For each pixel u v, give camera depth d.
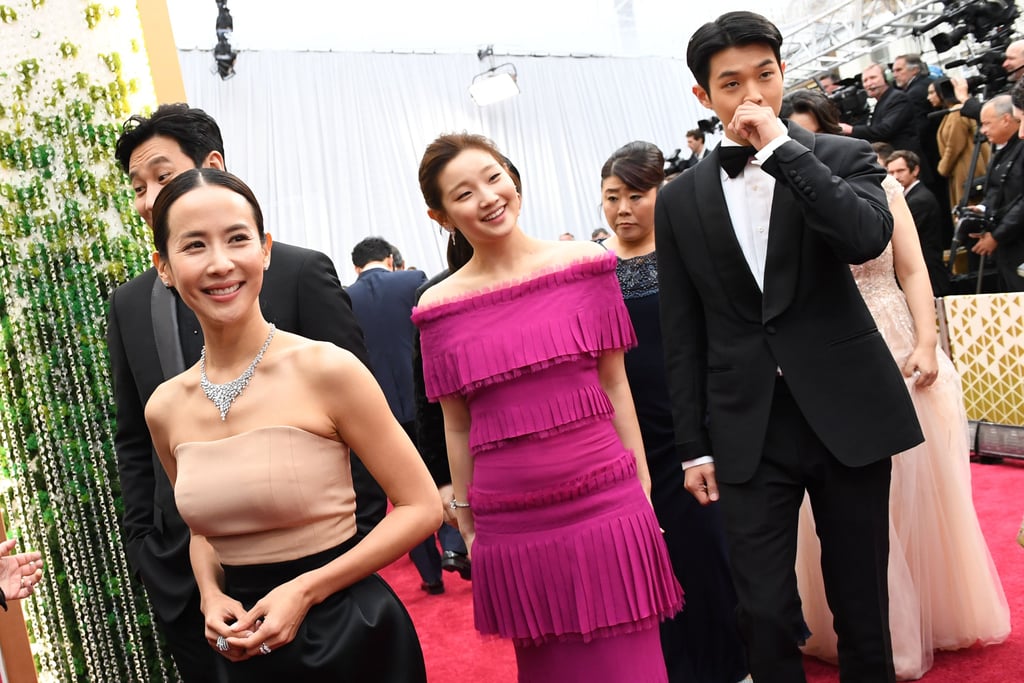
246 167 10.03
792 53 9.58
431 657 3.59
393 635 1.56
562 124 12.00
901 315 2.88
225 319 1.52
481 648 3.61
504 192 2.03
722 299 2.21
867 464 2.06
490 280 2.10
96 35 2.78
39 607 2.67
